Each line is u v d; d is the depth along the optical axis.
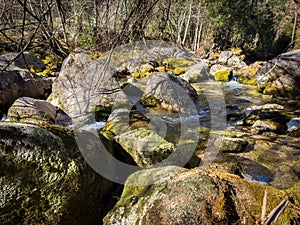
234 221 1.45
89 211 1.91
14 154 1.70
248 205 1.51
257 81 7.88
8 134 1.72
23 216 1.69
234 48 14.93
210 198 1.53
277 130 4.24
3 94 4.78
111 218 1.74
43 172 1.77
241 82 8.25
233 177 1.70
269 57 15.32
